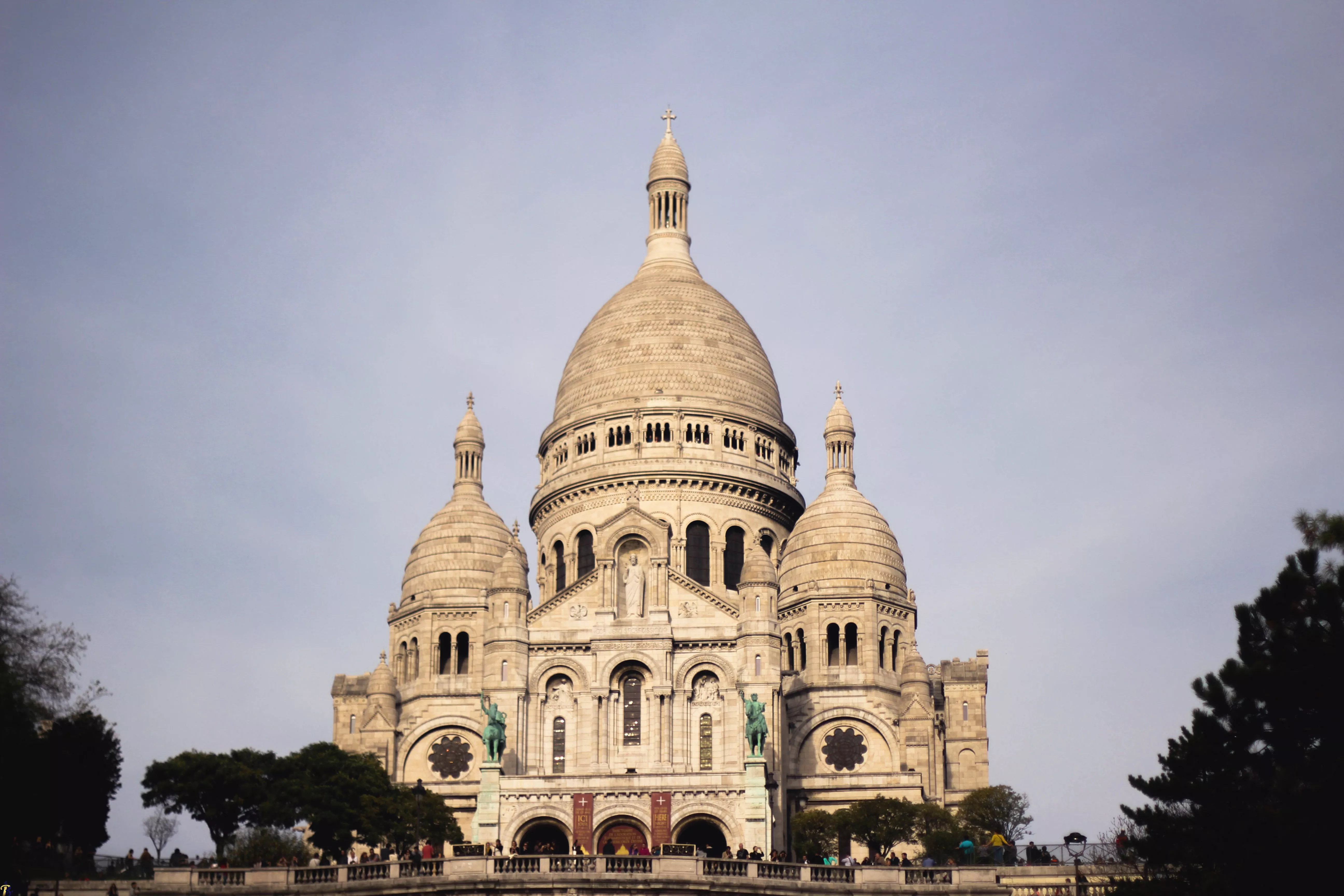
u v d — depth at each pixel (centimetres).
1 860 9081
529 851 11138
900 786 14312
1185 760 8519
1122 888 8569
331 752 12356
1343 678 8094
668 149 18025
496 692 13438
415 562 16225
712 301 17100
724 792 12444
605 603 13775
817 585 15588
